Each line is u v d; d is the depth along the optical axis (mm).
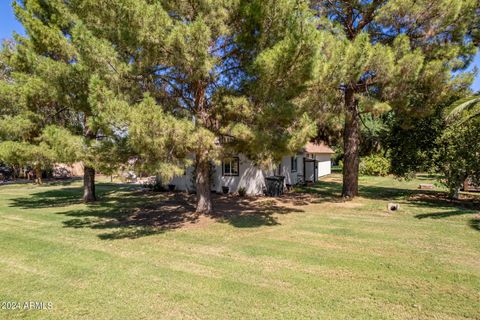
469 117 9594
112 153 6363
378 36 11406
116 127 5535
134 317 3402
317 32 5867
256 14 6348
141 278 4480
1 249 6000
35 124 10125
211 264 5059
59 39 9742
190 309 3559
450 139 11055
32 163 10086
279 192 14641
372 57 9484
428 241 6281
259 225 7992
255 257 5387
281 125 6883
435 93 10383
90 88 5488
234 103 6645
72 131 9992
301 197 13789
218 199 13391
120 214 9930
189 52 5934
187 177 16438
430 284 4203
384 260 5176
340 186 18625
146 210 10617
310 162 21219
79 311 3543
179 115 7109
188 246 6129
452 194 11727
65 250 5910
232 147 7562
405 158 12781
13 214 10094
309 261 5152
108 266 4996
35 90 9055
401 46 9875
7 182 22781
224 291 4023
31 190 17516
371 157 25453
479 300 3732
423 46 10367
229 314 3445
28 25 9664
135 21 5707
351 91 12055
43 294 3979
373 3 10758
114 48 6230
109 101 5328
